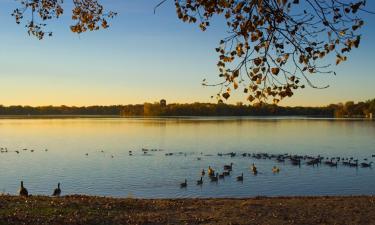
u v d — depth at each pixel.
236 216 18.69
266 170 54.09
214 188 41.81
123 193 39.47
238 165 59.75
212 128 157.00
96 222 16.83
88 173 52.09
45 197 21.70
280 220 18.05
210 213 19.22
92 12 13.66
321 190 40.09
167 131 140.50
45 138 114.19
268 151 79.62
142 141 101.94
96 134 129.12
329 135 119.75
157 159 67.00
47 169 56.06
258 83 8.55
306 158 66.50
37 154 74.94
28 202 19.44
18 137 118.19
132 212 19.02
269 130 143.88
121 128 162.12
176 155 72.56
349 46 8.34
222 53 8.80
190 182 45.03
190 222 17.66
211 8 8.88
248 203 21.42
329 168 55.53
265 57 8.55
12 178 49.03
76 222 16.47
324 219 18.22
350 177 48.16
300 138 110.19
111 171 53.66
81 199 21.17
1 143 98.12
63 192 40.19
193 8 9.09
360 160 65.38
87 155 72.81
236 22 8.77
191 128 157.62
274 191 39.94
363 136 115.12
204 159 67.00
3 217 16.09
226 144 93.56
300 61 8.53
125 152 77.50
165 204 21.05
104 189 41.53
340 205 20.94
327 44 8.45
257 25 8.62
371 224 17.50
